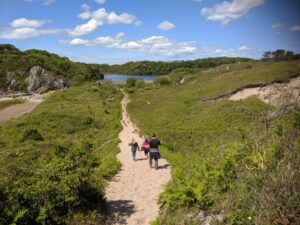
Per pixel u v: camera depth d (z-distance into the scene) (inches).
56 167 343.6
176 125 1353.3
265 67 2237.9
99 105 2271.2
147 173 517.0
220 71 3548.2
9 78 4739.2
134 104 2370.8
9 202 266.7
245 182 223.9
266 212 185.8
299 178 191.3
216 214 223.9
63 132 1390.3
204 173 286.7
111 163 582.9
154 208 354.3
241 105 1518.2
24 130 1310.3
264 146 259.6
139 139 1096.8
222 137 468.4
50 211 283.3
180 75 4990.2
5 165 589.9
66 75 5492.1
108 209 356.2
